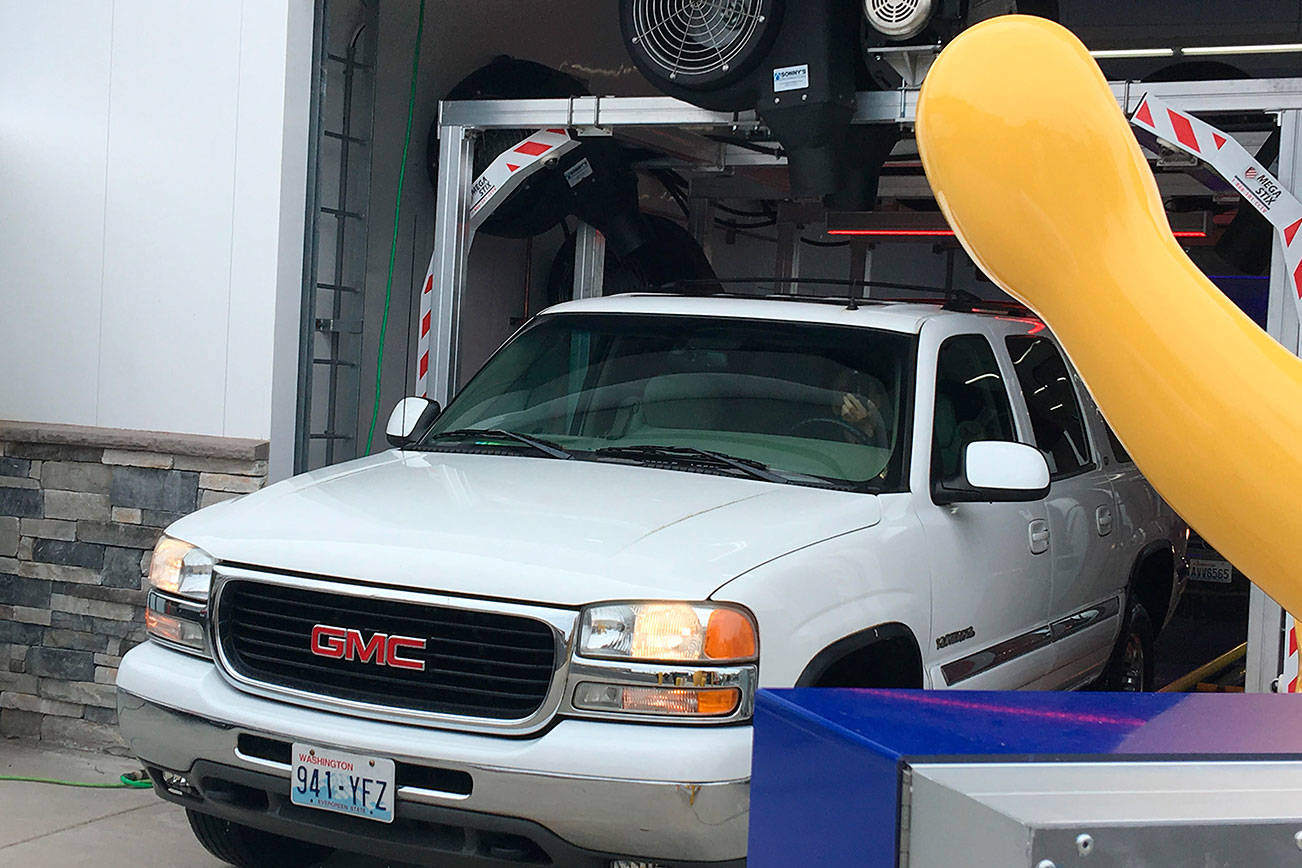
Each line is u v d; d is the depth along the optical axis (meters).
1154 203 0.83
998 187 0.81
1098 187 0.81
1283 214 4.77
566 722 3.10
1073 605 4.89
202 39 5.67
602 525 3.42
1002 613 4.26
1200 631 9.90
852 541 3.55
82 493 5.67
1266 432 0.76
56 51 5.85
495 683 3.19
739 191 9.06
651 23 5.11
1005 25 0.84
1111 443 5.62
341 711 3.30
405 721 3.23
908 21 4.79
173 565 3.62
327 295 6.50
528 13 8.62
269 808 3.40
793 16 4.96
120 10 5.77
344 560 3.34
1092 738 0.86
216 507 3.88
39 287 5.89
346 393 6.58
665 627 3.06
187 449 5.53
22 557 5.73
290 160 5.63
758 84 5.06
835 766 0.88
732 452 4.09
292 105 5.62
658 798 2.97
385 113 7.21
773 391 4.28
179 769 3.52
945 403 4.27
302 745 3.27
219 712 3.39
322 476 4.09
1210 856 0.71
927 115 0.84
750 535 3.37
